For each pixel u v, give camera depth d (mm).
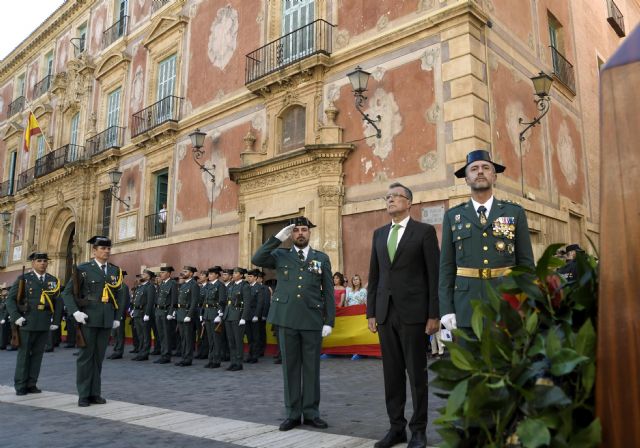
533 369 1782
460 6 10719
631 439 1462
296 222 5473
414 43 11531
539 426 1662
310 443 4238
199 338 12508
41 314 7414
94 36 24422
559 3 15852
